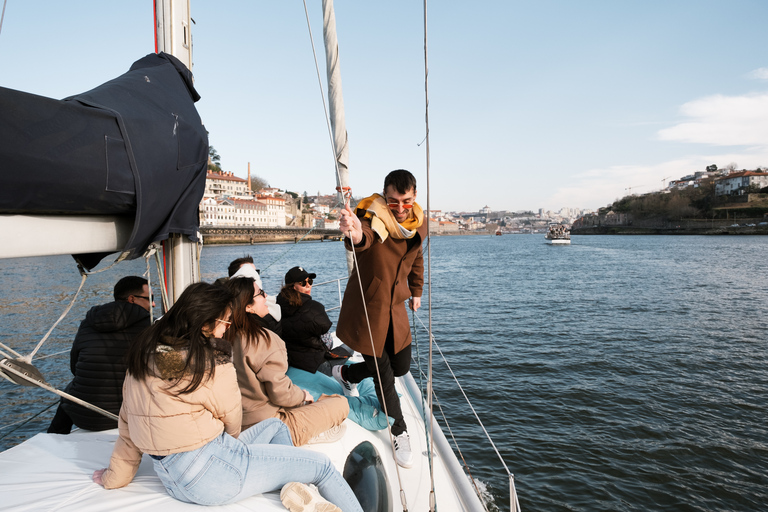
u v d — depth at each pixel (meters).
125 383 1.57
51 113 1.29
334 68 2.87
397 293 2.33
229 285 2.09
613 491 6.90
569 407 9.80
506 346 14.76
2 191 1.21
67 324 12.57
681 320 19.06
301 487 1.65
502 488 6.97
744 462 7.59
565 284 33.06
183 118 2.08
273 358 2.08
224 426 1.67
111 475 1.63
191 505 1.56
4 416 7.50
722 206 152.62
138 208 1.65
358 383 3.03
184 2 2.71
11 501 1.51
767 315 19.98
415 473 2.40
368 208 2.06
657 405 9.87
